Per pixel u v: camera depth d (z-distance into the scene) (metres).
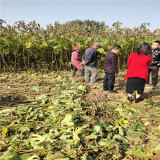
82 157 1.76
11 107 3.25
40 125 2.49
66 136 2.16
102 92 4.79
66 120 2.57
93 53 5.32
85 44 8.63
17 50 7.50
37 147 1.94
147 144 2.19
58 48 7.91
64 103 3.63
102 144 2.10
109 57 4.43
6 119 2.66
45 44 7.48
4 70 6.93
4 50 6.86
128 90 3.86
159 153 2.01
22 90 4.62
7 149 1.92
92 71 5.55
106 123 2.71
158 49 4.52
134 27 8.74
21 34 7.42
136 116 3.09
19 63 8.07
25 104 3.51
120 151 1.98
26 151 1.85
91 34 9.26
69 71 8.25
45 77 6.73
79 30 9.10
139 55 3.59
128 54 9.49
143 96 4.41
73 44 8.04
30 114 2.86
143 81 3.64
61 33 8.23
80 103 3.43
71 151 1.87
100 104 3.46
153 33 9.30
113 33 8.23
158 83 5.84
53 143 2.03
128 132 2.52
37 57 8.25
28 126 2.41
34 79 6.15
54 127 2.46
